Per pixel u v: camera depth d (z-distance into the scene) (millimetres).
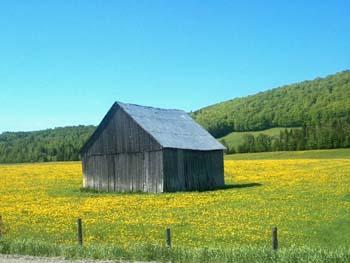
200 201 43219
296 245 25719
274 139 168750
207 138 62812
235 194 47656
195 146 58625
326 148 146750
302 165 85188
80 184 65375
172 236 28438
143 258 21109
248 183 60125
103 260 21172
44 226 32406
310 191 47312
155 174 55438
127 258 21312
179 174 56469
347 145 144500
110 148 59562
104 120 60156
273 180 60719
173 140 57250
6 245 23906
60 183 66688
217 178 60656
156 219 34344
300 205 38938
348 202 39750
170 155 55719
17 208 41031
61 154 172250
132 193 55500
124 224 32594
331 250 20359
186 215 35875
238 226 31141
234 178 67062
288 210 36719
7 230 30453
